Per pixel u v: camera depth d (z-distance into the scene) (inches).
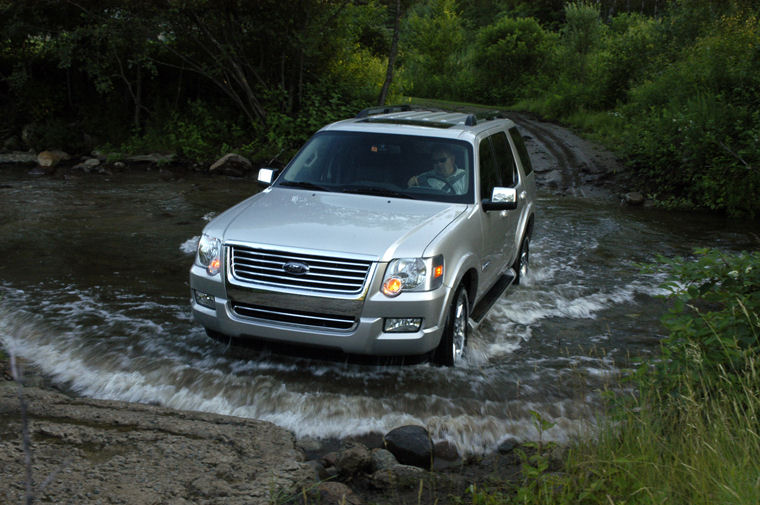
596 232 422.6
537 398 189.6
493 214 237.0
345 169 232.5
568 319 262.5
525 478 139.8
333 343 181.9
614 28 1496.1
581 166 634.2
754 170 482.0
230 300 189.5
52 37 689.6
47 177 582.9
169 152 667.4
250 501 132.0
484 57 1568.7
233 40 701.9
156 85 757.9
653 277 324.8
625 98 1026.1
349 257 181.0
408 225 196.2
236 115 753.0
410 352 184.5
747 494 115.4
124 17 651.5
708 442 135.3
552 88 1255.5
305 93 737.6
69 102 742.5
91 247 346.0
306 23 682.8
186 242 362.3
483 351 224.2
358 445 157.8
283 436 160.2
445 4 1776.6
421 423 173.8
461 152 234.1
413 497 142.0
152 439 154.9
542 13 2361.0
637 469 134.2
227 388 189.3
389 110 294.0
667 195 542.3
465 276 212.2
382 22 1052.5
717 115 546.0
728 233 431.8
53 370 200.1
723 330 172.2
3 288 273.9
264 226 195.6
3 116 716.7
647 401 160.1
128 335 227.0
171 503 129.6
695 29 927.7
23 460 142.5
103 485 134.6
